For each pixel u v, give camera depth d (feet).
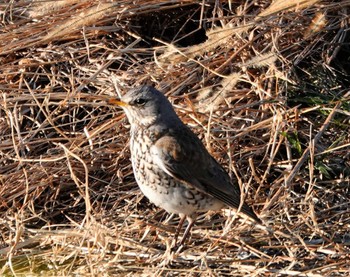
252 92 42.14
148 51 44.70
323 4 45.01
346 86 43.91
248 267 34.60
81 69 44.42
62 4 44.37
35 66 44.68
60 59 44.70
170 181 35.22
